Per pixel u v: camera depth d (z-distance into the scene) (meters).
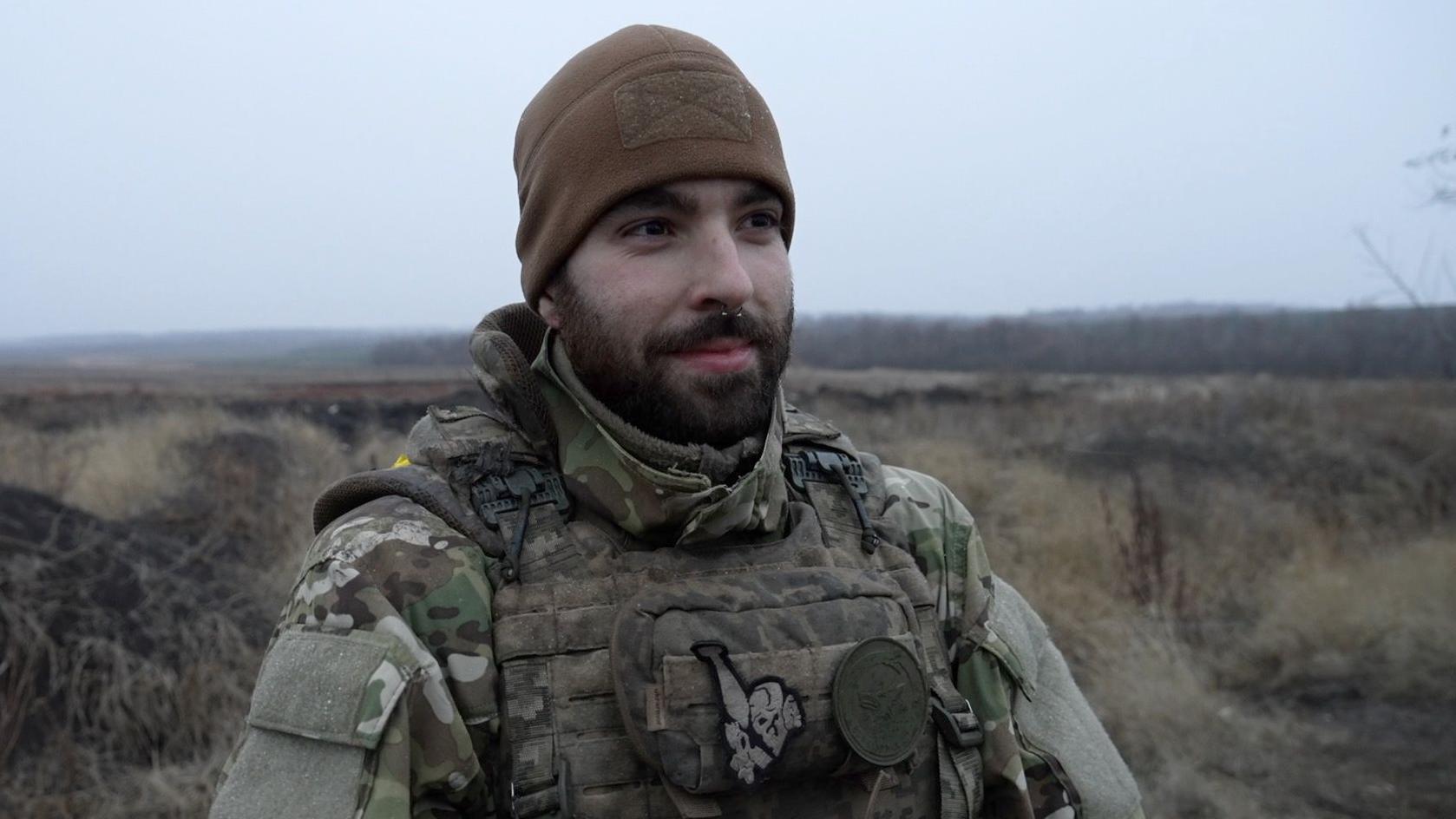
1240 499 8.39
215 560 5.89
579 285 1.12
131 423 13.11
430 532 1.06
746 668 1.03
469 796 0.99
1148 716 4.57
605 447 1.14
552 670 1.03
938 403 19.39
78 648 4.07
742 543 1.18
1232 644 5.45
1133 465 10.73
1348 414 13.60
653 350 1.09
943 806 1.15
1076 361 48.34
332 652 0.97
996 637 1.25
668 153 1.08
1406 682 4.87
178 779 3.73
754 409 1.13
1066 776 1.25
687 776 0.99
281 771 0.95
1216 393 16.92
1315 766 4.20
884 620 1.12
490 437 1.17
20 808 3.46
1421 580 5.90
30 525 4.69
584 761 1.00
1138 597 5.87
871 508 1.28
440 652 1.00
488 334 1.21
